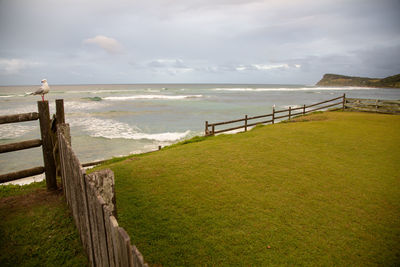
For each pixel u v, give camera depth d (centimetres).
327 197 520
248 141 1014
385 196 528
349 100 2141
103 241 219
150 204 474
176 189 543
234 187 558
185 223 414
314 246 368
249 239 378
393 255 354
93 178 257
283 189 553
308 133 1154
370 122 1463
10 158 1403
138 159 788
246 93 8075
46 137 458
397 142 980
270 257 342
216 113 3166
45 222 372
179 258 335
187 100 5066
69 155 325
